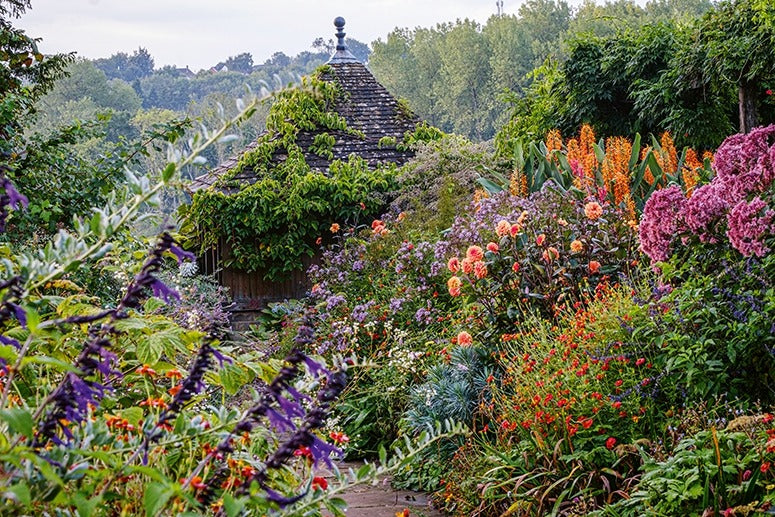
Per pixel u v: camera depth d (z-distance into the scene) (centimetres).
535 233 695
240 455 263
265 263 1468
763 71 1241
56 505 195
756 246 462
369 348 786
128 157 884
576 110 1570
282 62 9306
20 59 1109
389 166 1511
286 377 204
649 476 371
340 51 1817
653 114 1477
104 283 712
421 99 7731
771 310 440
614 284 651
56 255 194
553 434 470
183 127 870
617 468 441
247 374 302
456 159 1415
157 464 240
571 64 1566
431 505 522
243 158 1511
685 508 356
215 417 253
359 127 1638
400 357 705
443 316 795
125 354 319
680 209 511
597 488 435
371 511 514
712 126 1449
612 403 441
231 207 1412
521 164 954
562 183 927
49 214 764
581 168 852
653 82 1498
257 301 1473
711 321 458
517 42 6881
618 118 1596
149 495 174
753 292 451
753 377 443
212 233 1421
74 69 6444
